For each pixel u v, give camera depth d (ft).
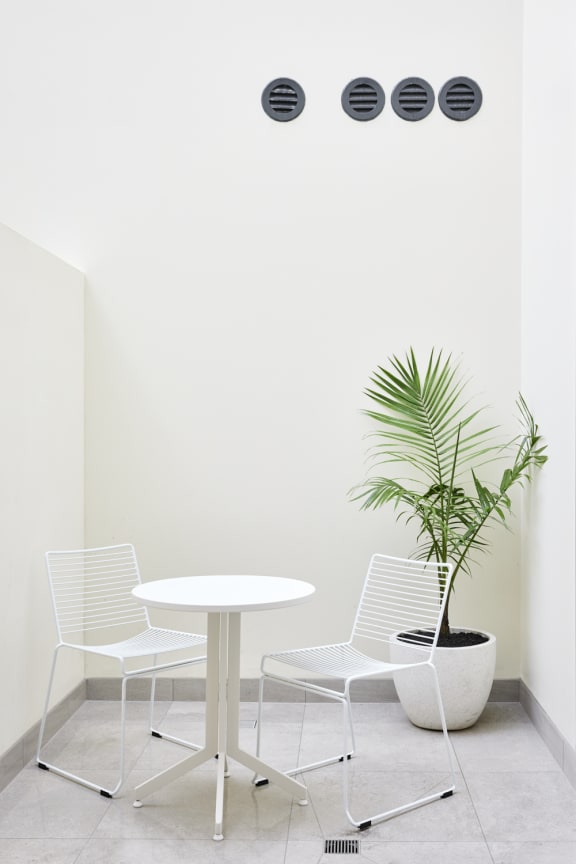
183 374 14.21
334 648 11.34
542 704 12.42
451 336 14.10
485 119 14.08
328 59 14.19
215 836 9.20
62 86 14.35
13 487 11.07
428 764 11.27
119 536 14.21
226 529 14.17
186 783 10.72
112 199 14.30
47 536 12.41
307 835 9.29
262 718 13.20
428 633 13.38
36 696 11.86
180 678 14.17
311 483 14.14
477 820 9.65
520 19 14.07
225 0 14.25
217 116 14.25
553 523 11.71
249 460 14.15
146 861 8.74
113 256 14.29
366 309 14.15
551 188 11.93
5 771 10.61
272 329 14.16
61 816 9.78
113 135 14.32
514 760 11.41
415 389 13.12
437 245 14.10
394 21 14.15
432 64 14.14
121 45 14.33
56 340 12.82
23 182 14.35
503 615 14.05
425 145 14.14
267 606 9.61
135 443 14.21
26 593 11.53
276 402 14.15
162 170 14.26
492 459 14.03
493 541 14.05
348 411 14.11
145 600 9.82
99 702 14.07
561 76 11.40
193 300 14.24
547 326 12.12
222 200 14.23
